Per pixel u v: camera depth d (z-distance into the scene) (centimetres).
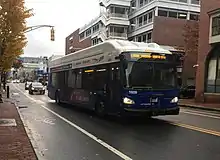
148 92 1281
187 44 4341
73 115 1688
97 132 1137
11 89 5706
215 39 3038
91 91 1662
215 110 2347
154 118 1566
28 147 819
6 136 969
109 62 1420
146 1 5775
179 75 1365
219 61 3045
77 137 1041
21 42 2516
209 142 948
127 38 6475
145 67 1295
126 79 1270
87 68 1745
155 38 5106
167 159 752
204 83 3195
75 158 761
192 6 5569
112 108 1383
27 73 14012
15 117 1445
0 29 2230
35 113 1783
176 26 5191
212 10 3078
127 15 6425
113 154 803
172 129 1201
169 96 1318
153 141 968
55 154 802
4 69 2641
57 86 2455
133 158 761
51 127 1260
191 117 1673
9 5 2203
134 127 1253
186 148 869
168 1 5419
